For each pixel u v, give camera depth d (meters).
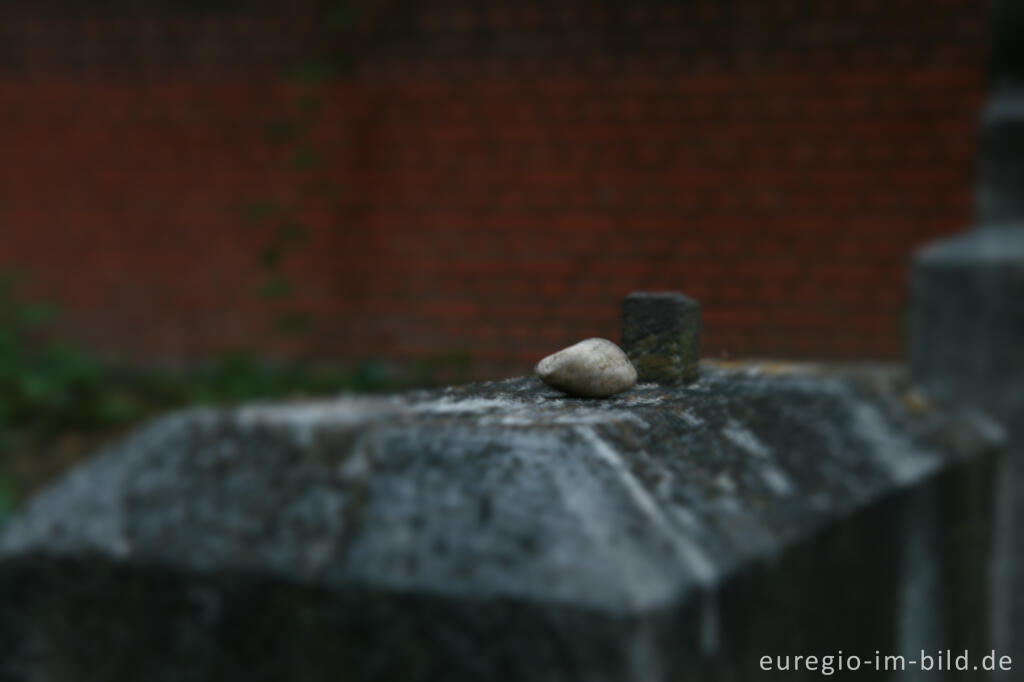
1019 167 3.04
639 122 5.88
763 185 5.73
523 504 1.07
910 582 1.72
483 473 1.12
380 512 1.17
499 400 1.29
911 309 3.07
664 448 1.19
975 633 2.15
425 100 6.16
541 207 6.03
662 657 0.98
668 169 5.86
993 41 3.12
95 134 6.61
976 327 2.90
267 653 1.19
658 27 5.83
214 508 1.30
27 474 4.96
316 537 1.20
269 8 6.32
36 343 6.72
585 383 1.26
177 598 1.25
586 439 1.11
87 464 1.49
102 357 6.65
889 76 5.55
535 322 6.04
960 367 2.92
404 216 6.22
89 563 1.31
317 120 6.31
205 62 6.44
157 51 6.50
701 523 1.12
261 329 6.44
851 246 5.64
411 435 1.20
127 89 6.56
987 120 3.09
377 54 6.21
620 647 0.96
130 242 6.61
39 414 5.75
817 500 1.38
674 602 1.00
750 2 5.70
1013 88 3.11
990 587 2.26
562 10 5.95
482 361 5.24
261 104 6.38
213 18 6.41
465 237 6.14
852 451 1.62
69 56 6.62
